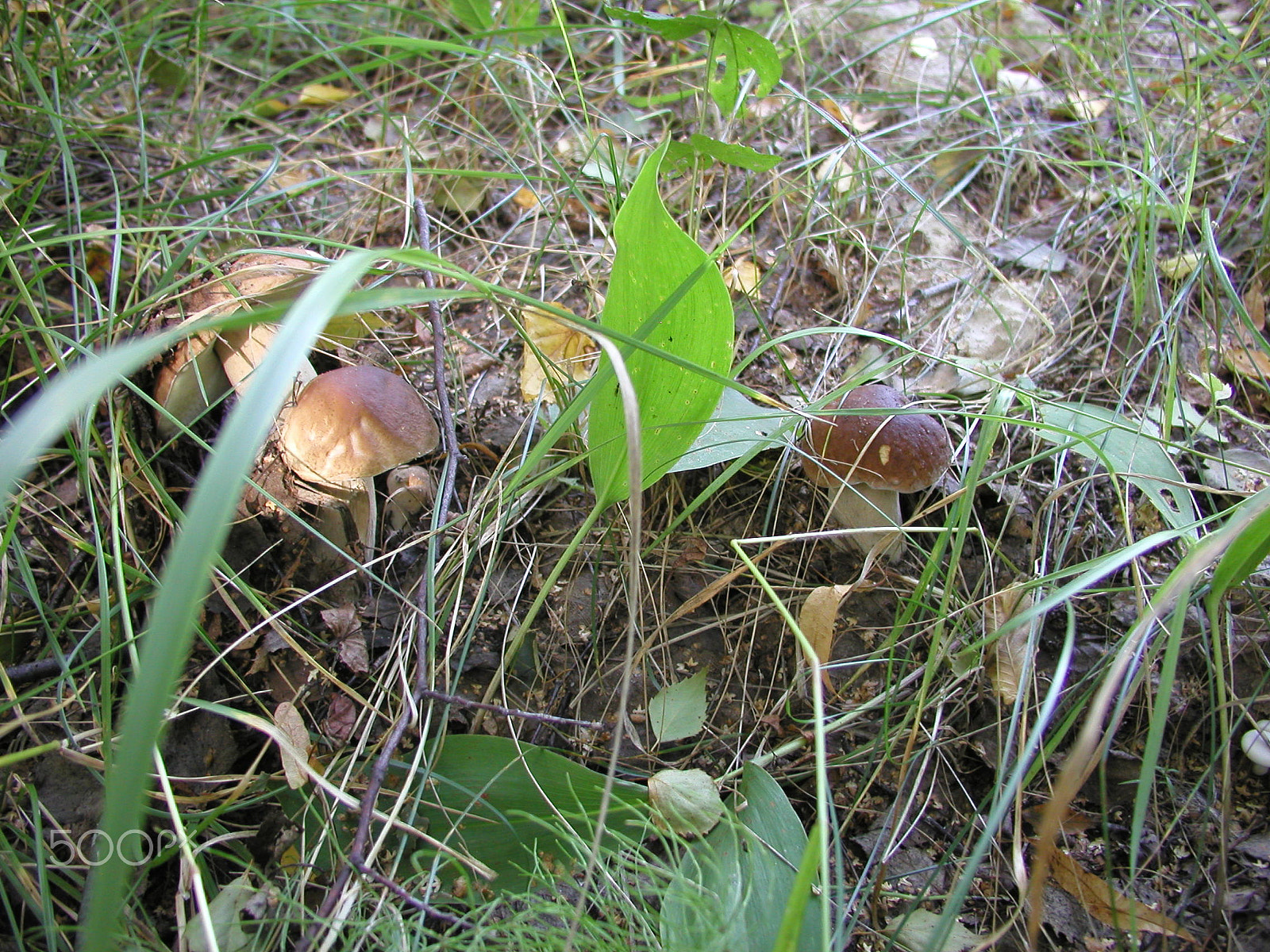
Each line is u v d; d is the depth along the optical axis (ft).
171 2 1.91
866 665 1.32
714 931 1.01
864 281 1.68
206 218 1.56
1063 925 1.16
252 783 1.21
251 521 1.35
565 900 1.12
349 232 1.73
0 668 1.18
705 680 1.32
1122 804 1.24
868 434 1.28
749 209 1.74
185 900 1.13
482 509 1.34
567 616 1.35
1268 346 1.49
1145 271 1.58
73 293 1.49
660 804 1.17
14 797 1.19
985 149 1.75
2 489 0.67
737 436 1.37
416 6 2.06
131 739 0.67
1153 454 1.36
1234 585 1.12
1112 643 1.30
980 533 1.33
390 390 1.26
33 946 1.10
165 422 1.36
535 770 1.19
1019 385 1.49
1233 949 1.12
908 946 1.13
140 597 1.30
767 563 1.39
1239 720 1.18
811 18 2.10
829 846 1.22
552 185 1.63
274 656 1.31
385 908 1.07
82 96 1.80
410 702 1.17
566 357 1.48
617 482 1.16
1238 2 2.15
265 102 1.94
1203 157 1.79
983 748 1.26
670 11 1.86
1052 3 2.23
